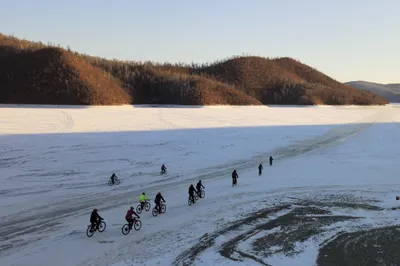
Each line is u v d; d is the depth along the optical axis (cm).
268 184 2520
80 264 1315
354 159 3453
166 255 1388
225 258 1362
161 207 1897
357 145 4234
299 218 1823
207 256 1379
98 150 3500
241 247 1466
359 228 1688
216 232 1627
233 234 1605
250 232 1630
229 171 2934
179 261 1337
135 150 3581
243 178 2695
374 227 1700
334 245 1491
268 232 1633
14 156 3103
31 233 1602
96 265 1308
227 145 4044
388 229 1677
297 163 3266
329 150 3925
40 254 1394
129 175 2709
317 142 4428
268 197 2203
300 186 2470
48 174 2644
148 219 1802
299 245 1490
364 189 2395
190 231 1639
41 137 3956
